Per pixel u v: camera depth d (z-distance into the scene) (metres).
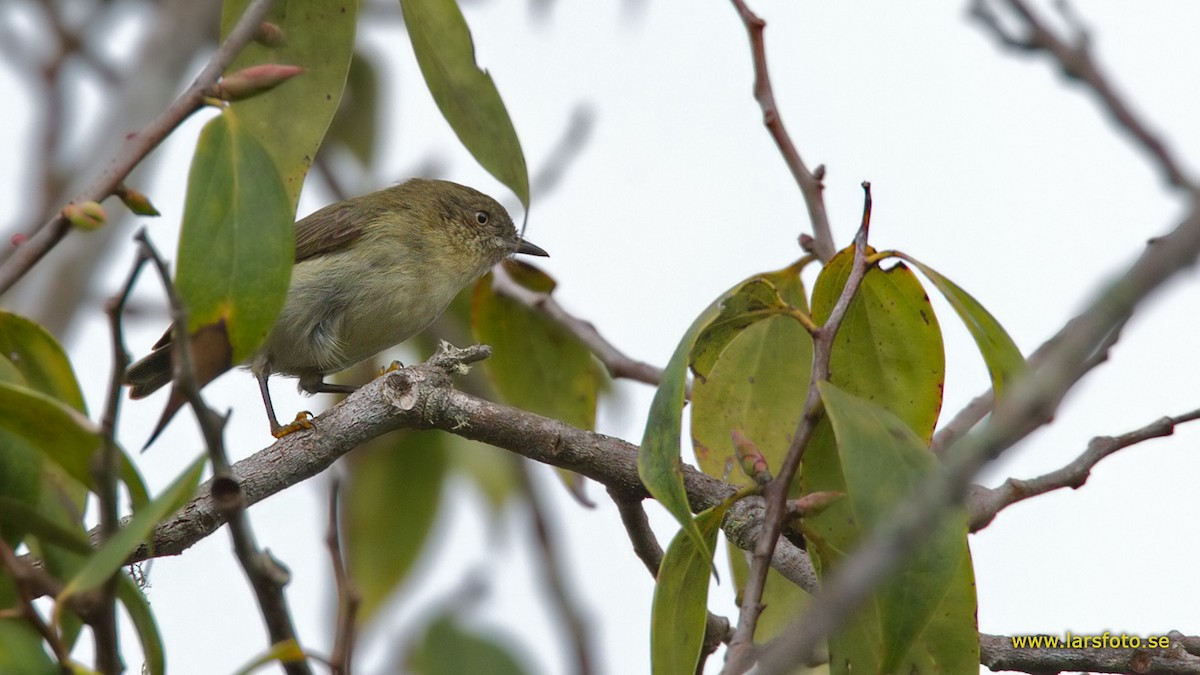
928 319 7.89
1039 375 4.04
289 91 8.00
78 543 5.82
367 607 13.36
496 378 11.94
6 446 6.07
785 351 8.66
